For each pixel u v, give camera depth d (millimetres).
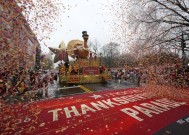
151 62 13953
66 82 21969
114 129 6523
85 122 7344
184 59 14141
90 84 21453
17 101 10117
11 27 6309
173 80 15258
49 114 8539
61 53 25734
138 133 6129
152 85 15453
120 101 11367
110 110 9141
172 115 8156
